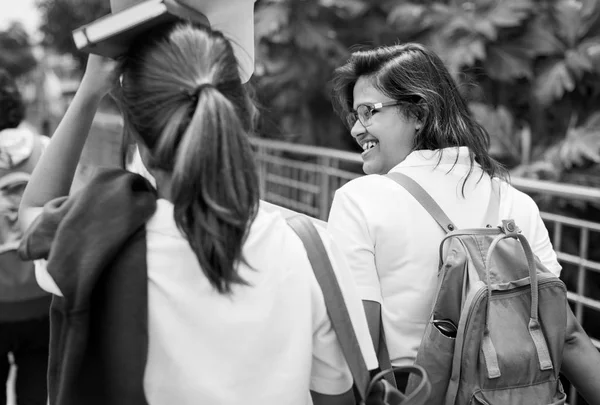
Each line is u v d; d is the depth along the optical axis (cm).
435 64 207
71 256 117
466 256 178
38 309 287
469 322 169
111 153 671
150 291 121
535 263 181
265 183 694
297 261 132
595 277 556
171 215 124
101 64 137
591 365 189
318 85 707
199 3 137
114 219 119
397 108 204
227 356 122
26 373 297
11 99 299
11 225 279
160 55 121
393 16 676
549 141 621
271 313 126
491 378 167
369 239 190
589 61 591
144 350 119
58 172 141
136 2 132
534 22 630
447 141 203
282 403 125
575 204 542
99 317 120
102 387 122
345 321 135
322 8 708
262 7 699
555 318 176
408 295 188
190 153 113
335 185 550
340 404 140
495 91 657
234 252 118
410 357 188
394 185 194
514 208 202
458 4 665
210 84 120
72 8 1219
